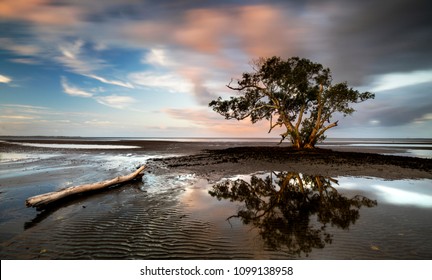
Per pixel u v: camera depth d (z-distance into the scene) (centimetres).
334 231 532
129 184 1062
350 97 2772
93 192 903
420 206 734
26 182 1064
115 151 3106
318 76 2908
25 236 508
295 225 571
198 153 2838
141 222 591
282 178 1242
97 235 514
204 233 523
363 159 2103
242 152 2878
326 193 920
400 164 1759
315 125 3025
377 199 827
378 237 498
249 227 558
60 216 636
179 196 854
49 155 2438
